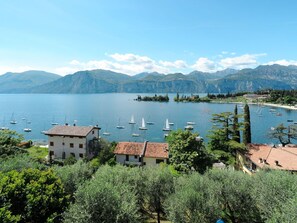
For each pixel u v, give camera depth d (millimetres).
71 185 28406
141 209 33781
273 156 48719
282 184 25750
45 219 20312
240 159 57156
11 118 193000
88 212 20094
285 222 18031
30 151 75875
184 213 23953
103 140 70562
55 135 68812
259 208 27609
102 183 23078
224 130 57562
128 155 62875
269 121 171375
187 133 47375
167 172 34000
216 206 24312
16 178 21172
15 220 17031
